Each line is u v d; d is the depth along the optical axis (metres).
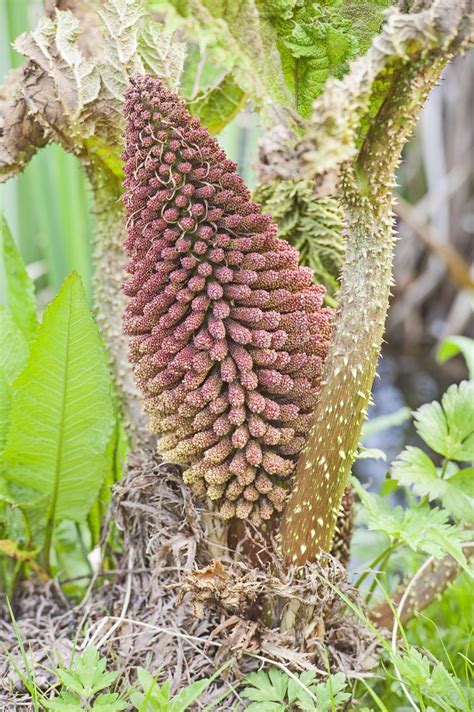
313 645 1.29
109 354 1.46
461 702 1.30
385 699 1.42
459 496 1.39
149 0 1.22
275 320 1.24
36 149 1.44
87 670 1.24
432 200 3.38
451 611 1.56
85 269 2.00
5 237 1.50
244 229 1.24
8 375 1.43
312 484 1.26
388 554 1.41
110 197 1.43
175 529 1.32
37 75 1.37
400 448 2.69
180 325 1.24
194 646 1.29
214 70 1.42
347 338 1.25
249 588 1.25
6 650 1.31
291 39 1.28
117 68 1.36
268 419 1.26
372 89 1.22
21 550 1.46
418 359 3.61
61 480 1.41
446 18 1.17
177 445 1.27
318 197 1.44
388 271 1.25
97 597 1.42
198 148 1.22
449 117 3.52
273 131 1.49
